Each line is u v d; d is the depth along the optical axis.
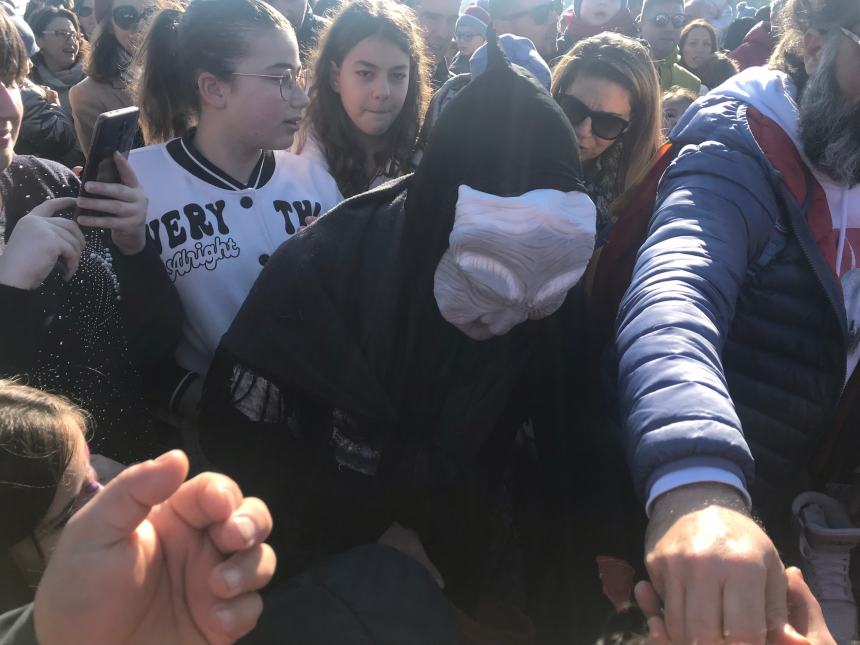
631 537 1.57
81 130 3.33
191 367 1.89
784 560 1.73
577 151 1.39
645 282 1.27
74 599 0.70
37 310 1.41
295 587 1.25
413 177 1.46
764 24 4.96
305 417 1.52
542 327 1.52
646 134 2.11
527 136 1.32
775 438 1.51
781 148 1.47
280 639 1.16
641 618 1.40
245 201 1.91
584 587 1.55
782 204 1.46
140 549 0.72
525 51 2.33
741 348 1.50
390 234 1.49
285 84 1.85
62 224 1.45
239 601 0.75
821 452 1.80
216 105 1.85
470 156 1.33
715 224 1.35
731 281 1.29
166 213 1.84
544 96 1.36
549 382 1.55
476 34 4.11
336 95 2.30
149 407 1.85
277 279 1.50
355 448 1.51
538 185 1.30
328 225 1.53
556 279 1.33
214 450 1.55
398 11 2.33
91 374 1.53
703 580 0.84
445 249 1.36
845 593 1.61
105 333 1.60
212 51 1.80
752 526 0.90
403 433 1.50
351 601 1.20
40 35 4.62
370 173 2.39
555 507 1.57
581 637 1.54
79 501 1.13
